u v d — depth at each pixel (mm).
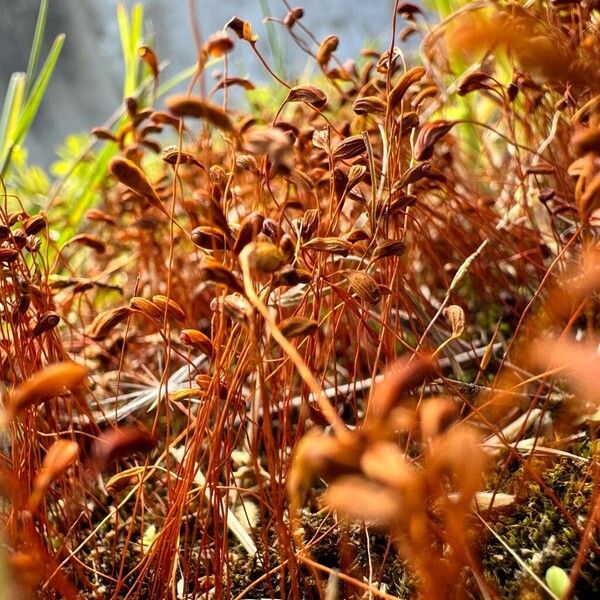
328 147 78
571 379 73
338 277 85
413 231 95
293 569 71
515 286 102
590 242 83
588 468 79
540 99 90
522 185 94
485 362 81
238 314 66
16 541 72
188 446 78
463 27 63
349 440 57
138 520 87
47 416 83
